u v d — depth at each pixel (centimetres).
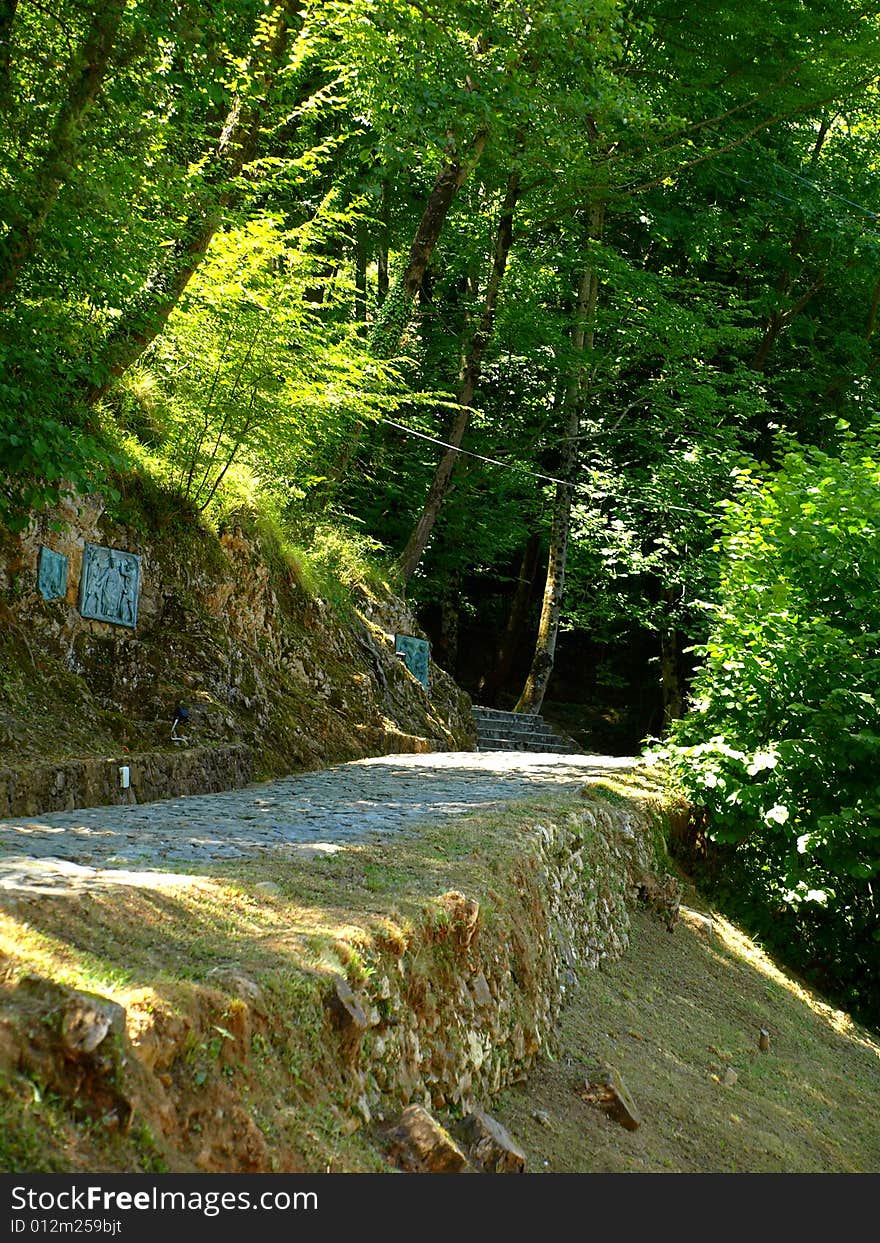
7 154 818
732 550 1257
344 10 1369
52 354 862
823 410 2616
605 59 1703
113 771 875
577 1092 611
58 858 539
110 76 855
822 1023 1060
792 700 1196
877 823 1160
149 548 1204
